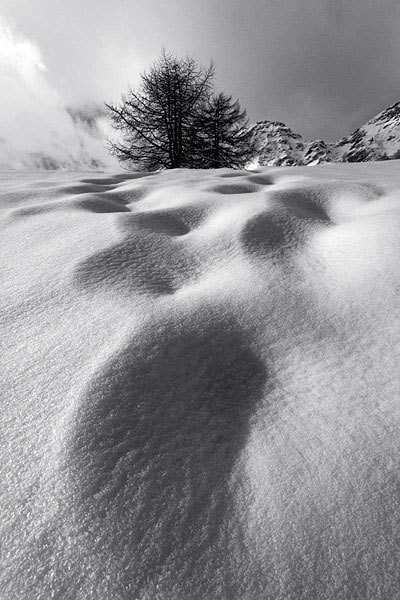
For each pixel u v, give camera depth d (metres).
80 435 0.67
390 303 1.03
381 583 0.50
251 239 1.52
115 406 0.74
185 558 0.53
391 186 2.18
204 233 1.63
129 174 4.03
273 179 3.13
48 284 1.19
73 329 0.96
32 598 0.47
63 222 1.76
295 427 0.73
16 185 3.21
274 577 0.51
